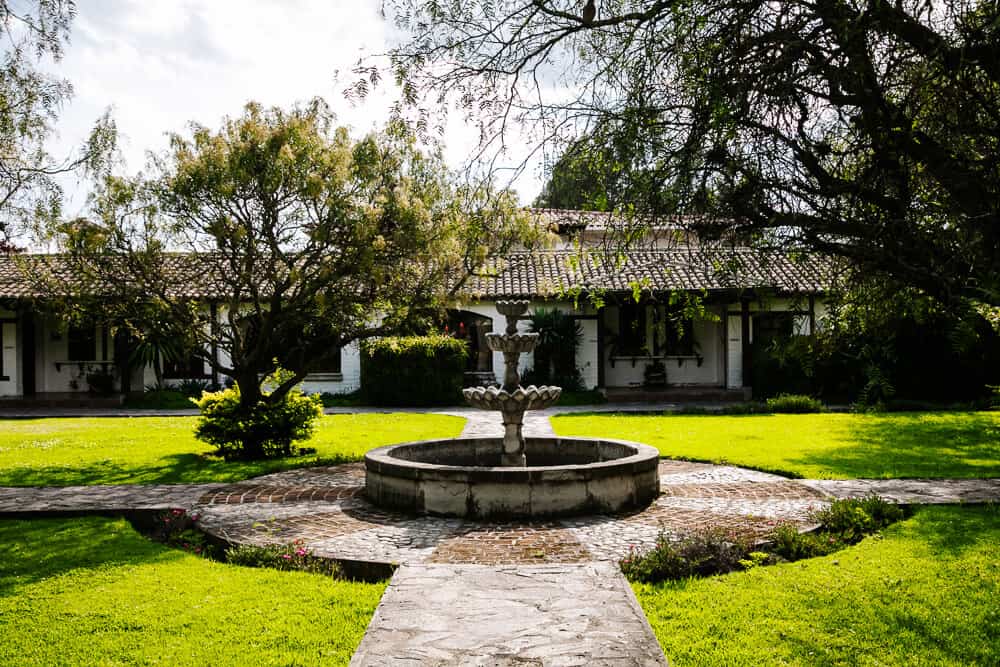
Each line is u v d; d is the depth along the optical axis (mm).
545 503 7133
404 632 3918
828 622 4367
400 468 7477
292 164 10328
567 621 4074
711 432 13453
